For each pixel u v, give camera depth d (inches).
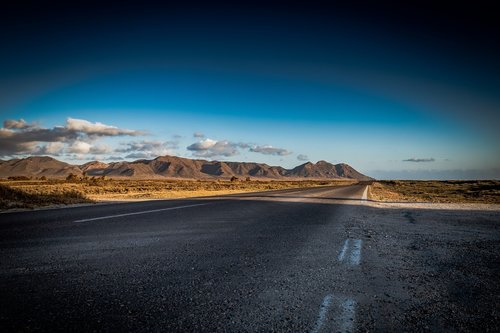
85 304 97.9
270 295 110.0
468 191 1305.4
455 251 193.8
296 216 346.9
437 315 98.7
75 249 169.9
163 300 102.6
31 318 87.4
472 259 173.9
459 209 480.4
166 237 207.3
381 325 90.4
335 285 123.0
